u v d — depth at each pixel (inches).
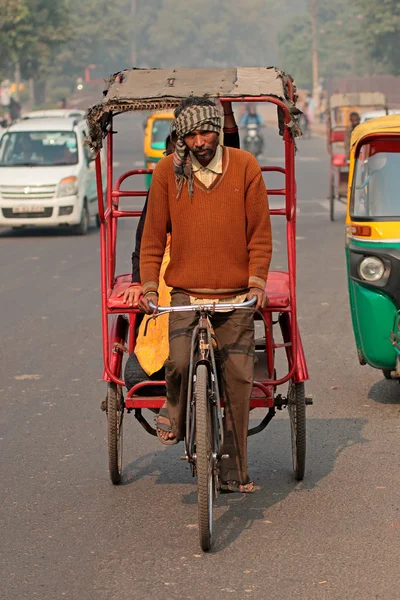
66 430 309.1
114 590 198.2
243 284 225.5
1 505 247.4
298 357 256.4
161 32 7052.2
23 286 581.3
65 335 445.7
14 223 845.8
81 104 3690.9
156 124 1054.4
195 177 221.0
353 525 229.6
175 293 228.1
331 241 749.3
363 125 345.1
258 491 254.4
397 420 313.3
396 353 322.0
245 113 1578.5
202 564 209.5
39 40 2810.0
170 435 232.1
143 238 228.1
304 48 4704.7
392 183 328.8
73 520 236.8
